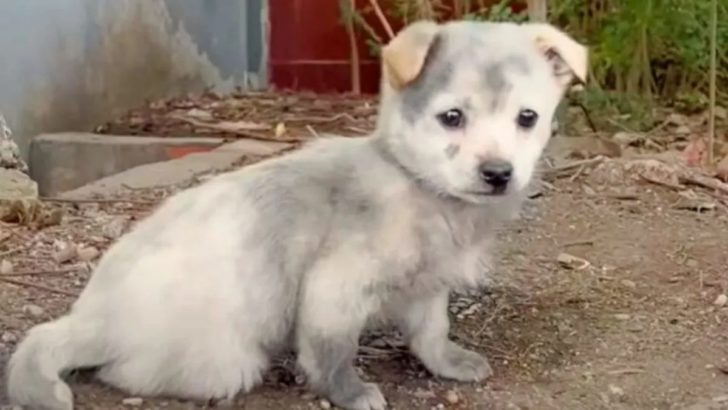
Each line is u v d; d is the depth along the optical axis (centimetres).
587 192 161
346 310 103
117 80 219
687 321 123
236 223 104
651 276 134
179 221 106
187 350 104
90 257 135
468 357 112
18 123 188
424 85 104
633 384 111
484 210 106
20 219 146
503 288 130
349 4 253
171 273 104
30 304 123
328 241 103
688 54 212
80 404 104
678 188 164
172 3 238
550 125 107
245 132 205
